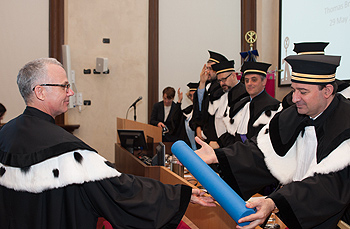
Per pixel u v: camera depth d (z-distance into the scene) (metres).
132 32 7.68
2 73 7.38
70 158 1.69
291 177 2.21
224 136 4.14
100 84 7.67
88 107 7.66
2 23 7.37
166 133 6.00
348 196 1.80
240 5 7.90
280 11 6.99
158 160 3.65
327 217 1.80
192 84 5.84
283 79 6.87
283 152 2.23
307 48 2.85
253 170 2.28
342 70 5.47
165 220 1.76
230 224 1.85
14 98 7.42
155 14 7.72
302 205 1.78
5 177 1.72
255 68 3.60
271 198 1.77
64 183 1.65
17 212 1.70
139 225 1.75
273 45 7.43
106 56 7.65
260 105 3.58
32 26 7.44
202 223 2.24
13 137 1.76
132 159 4.09
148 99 7.80
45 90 1.82
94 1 7.59
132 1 7.66
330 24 5.70
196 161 1.79
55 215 1.67
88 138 7.69
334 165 1.85
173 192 1.83
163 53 7.81
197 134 5.07
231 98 4.19
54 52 7.46
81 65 7.59
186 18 7.84
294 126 2.18
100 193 1.73
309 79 1.88
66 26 7.52
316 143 2.02
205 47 7.89
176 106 6.00
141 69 7.72
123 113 7.74
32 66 1.83
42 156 1.68
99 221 3.03
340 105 1.98
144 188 1.80
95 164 1.73
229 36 7.92
